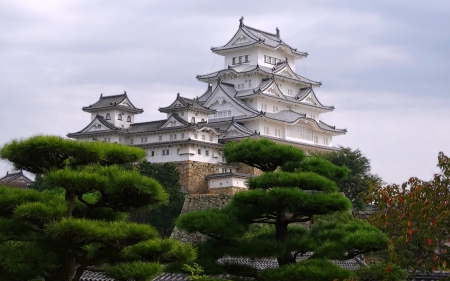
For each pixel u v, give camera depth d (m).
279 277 32.50
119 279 29.19
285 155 36.09
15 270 29.11
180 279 41.09
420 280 37.41
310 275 31.73
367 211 72.88
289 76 128.88
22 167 30.77
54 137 29.31
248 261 43.94
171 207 87.88
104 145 30.47
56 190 35.91
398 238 25.77
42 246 28.38
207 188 103.44
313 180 34.12
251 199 33.72
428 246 26.08
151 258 30.56
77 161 30.67
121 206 30.48
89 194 32.47
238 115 117.19
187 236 63.69
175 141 104.44
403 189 26.61
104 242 27.50
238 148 36.16
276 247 33.31
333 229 35.94
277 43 130.75
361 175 101.69
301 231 37.38
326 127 127.88
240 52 130.00
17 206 27.34
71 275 30.20
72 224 26.70
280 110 123.81
